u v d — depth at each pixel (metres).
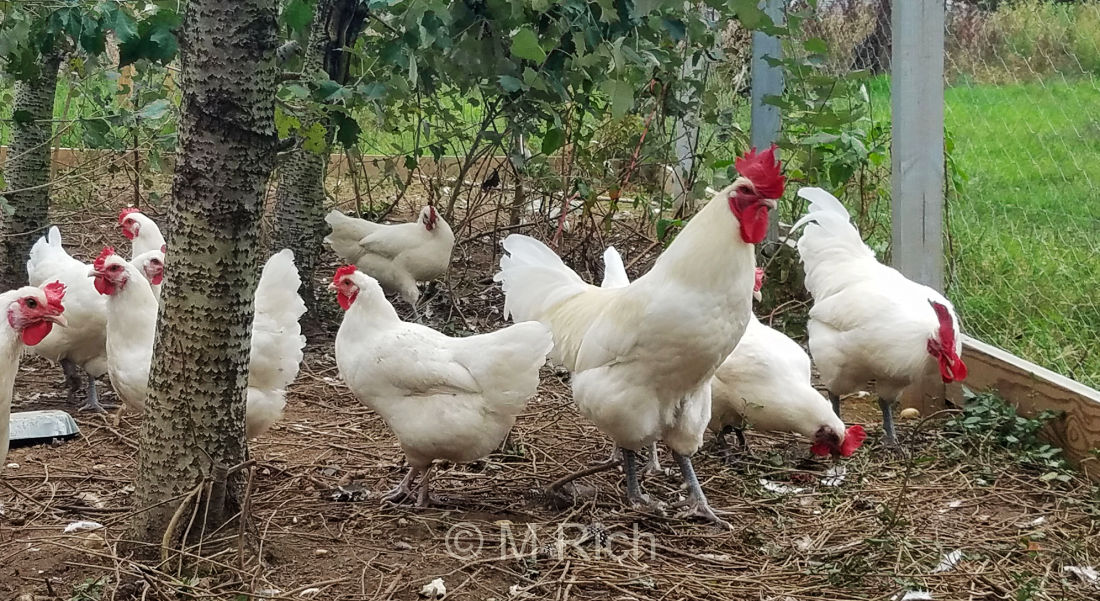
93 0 5.45
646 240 8.18
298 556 4.03
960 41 7.57
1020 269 7.09
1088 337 6.48
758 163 4.12
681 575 4.02
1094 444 5.20
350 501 4.69
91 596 3.54
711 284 4.17
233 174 3.47
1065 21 6.80
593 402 4.55
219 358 3.62
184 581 3.57
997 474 5.20
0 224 8.30
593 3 6.22
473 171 11.48
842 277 5.84
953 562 4.19
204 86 3.38
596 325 4.55
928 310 5.46
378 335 4.67
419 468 4.73
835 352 5.68
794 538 4.46
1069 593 3.91
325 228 7.47
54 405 6.00
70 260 6.05
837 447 5.13
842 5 8.41
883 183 8.04
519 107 7.21
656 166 9.48
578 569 3.99
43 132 8.19
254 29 3.38
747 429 5.71
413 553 4.13
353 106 6.69
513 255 5.30
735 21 8.74
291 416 5.90
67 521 4.29
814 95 8.07
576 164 8.41
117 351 4.77
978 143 7.55
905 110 6.54
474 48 6.31
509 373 4.43
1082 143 6.81
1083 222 6.86
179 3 5.43
